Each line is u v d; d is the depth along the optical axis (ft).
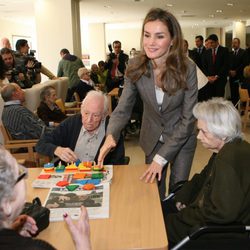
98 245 3.88
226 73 21.52
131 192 5.33
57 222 4.39
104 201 4.91
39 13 25.48
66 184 5.45
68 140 7.37
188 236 4.77
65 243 3.95
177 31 6.03
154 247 3.84
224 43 65.46
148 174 6.03
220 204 4.79
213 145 5.55
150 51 6.04
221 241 5.04
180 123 6.63
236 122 5.32
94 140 7.18
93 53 52.54
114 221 4.42
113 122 6.92
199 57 22.56
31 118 11.02
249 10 39.58
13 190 2.70
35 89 14.74
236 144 5.20
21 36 47.62
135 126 18.58
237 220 4.93
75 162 6.50
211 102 5.53
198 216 5.11
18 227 3.68
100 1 30.66
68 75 22.85
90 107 6.87
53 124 13.00
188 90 6.41
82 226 3.56
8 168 2.70
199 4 33.96
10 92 10.87
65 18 25.38
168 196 6.63
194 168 13.60
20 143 10.52
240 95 19.62
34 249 2.58
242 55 26.20
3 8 33.65
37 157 10.49
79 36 28.50
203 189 5.49
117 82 24.80
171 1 31.73
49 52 25.82
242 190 4.83
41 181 5.65
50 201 4.89
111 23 52.54
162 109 6.66
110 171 6.09
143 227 4.27
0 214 2.66
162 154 6.31
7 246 2.54
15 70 15.40
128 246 3.85
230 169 4.87
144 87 6.62
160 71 6.32
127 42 62.75
